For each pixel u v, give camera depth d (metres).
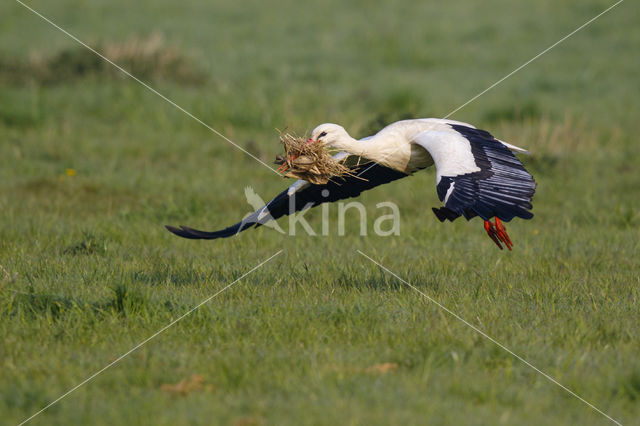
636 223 34.38
